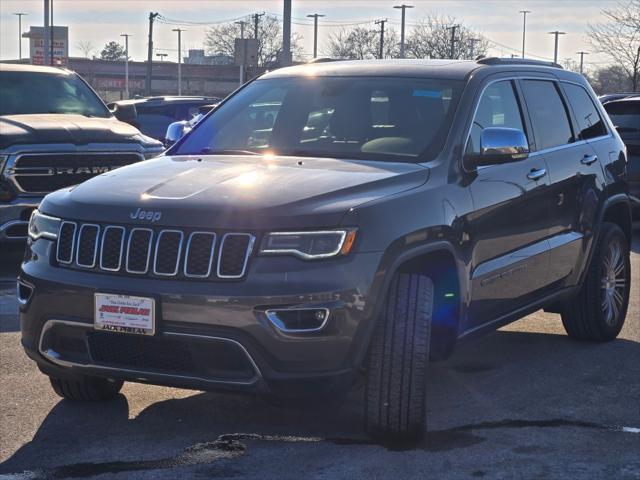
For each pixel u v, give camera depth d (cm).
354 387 507
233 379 445
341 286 438
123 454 474
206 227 445
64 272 471
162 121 1956
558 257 630
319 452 475
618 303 720
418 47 7800
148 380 459
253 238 439
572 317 702
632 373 632
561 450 484
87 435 501
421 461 464
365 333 449
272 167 514
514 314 588
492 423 525
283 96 603
